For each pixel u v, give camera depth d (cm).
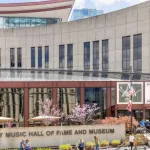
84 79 5834
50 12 10875
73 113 5425
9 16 11069
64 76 6025
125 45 7138
